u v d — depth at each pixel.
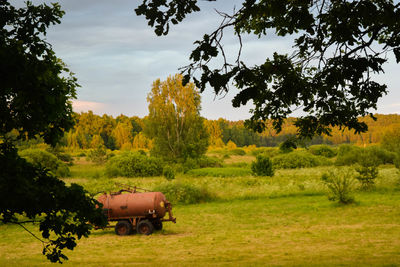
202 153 49.34
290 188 23.86
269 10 4.10
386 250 9.18
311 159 49.44
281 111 6.70
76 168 51.59
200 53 4.38
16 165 4.46
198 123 49.12
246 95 4.28
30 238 13.21
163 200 13.85
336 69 4.84
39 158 37.38
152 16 4.66
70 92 5.26
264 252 9.74
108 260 9.36
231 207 19.28
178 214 17.95
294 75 4.85
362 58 4.49
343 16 4.39
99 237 13.08
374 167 22.50
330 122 6.28
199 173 39.06
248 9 4.13
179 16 4.67
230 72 4.34
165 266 8.33
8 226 15.55
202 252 10.09
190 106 49.12
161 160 42.66
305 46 5.27
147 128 49.91
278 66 4.75
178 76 49.44
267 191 23.28
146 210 13.36
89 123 147.75
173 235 13.11
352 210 16.31
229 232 13.19
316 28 4.77
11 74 3.82
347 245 10.07
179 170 42.19
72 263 8.99
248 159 76.06
